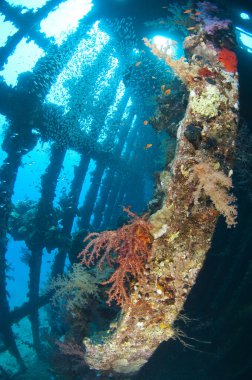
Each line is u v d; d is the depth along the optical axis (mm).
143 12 2891
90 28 3076
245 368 1746
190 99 898
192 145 849
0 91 2492
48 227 2885
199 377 1935
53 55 2713
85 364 1554
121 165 4762
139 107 4539
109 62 3445
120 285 915
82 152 3580
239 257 1793
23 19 2641
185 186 856
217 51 1032
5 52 2578
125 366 1237
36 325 2963
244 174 1685
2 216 2473
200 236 893
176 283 927
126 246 912
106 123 3924
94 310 1491
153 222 883
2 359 3184
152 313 948
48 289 1592
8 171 2553
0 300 2629
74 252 1917
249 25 2326
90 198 4117
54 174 3010
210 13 1338
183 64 920
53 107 2828
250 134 1724
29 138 2674
